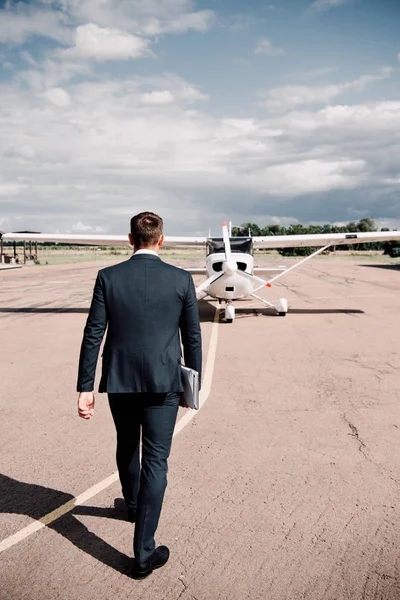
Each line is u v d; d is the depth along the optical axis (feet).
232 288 33.78
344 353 23.32
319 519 9.06
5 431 13.71
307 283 67.36
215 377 19.16
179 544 8.35
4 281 75.25
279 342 26.25
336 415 14.70
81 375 7.84
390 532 8.63
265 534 8.60
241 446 12.44
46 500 9.87
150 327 7.54
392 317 34.76
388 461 11.50
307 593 7.12
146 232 7.98
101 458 11.85
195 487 10.31
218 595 7.09
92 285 67.62
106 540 8.51
